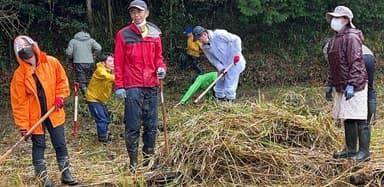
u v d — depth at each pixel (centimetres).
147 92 642
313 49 1552
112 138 888
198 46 1404
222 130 649
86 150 810
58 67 605
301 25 1594
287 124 679
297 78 1472
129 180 611
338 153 630
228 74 876
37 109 591
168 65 1514
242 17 1462
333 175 611
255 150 629
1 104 1248
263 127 667
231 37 868
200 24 1600
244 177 616
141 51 628
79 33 1226
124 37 627
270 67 1502
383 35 1617
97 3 1596
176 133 680
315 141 676
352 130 619
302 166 626
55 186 617
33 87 582
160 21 1576
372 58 646
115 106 988
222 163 620
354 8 1452
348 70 595
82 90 1232
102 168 695
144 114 652
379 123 852
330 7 1467
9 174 678
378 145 700
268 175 615
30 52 576
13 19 1384
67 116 1074
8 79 1419
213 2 1612
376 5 1462
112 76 833
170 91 1370
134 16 622
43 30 1541
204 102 920
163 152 652
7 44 1461
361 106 600
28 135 588
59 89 605
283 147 662
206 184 606
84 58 1225
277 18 1405
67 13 1514
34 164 615
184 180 613
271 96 1286
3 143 893
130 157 649
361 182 594
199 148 625
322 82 1449
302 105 813
